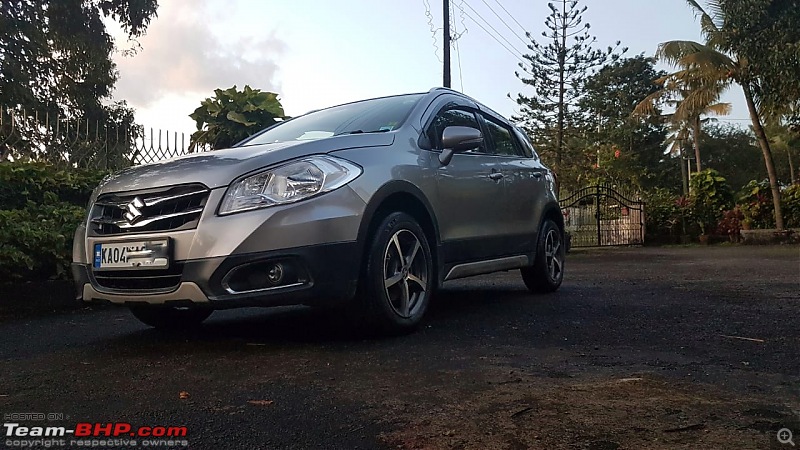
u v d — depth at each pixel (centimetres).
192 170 323
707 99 1766
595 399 227
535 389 240
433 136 420
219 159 330
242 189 311
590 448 182
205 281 302
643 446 183
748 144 4762
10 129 633
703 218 1848
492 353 303
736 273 751
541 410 215
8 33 1404
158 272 314
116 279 328
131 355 318
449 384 248
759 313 425
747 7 1616
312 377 262
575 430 196
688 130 3869
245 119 746
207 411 222
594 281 669
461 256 418
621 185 2600
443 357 295
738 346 319
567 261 1108
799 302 479
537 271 535
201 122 755
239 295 302
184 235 307
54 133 655
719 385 245
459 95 488
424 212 380
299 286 307
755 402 223
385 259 340
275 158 323
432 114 431
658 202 1936
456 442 188
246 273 304
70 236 546
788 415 209
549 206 550
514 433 194
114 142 677
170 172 328
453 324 388
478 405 221
